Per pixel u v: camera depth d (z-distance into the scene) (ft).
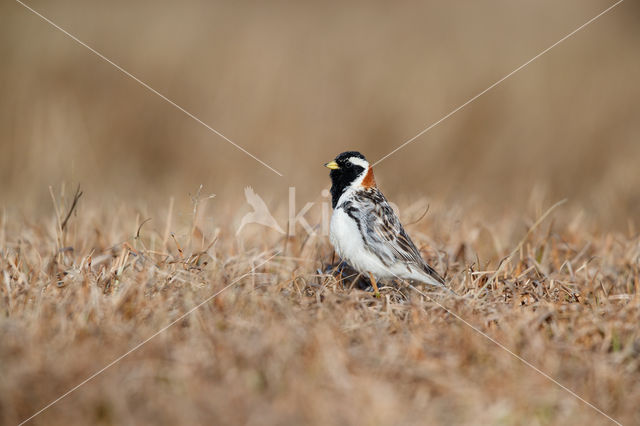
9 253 30.40
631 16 103.65
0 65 71.26
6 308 24.11
